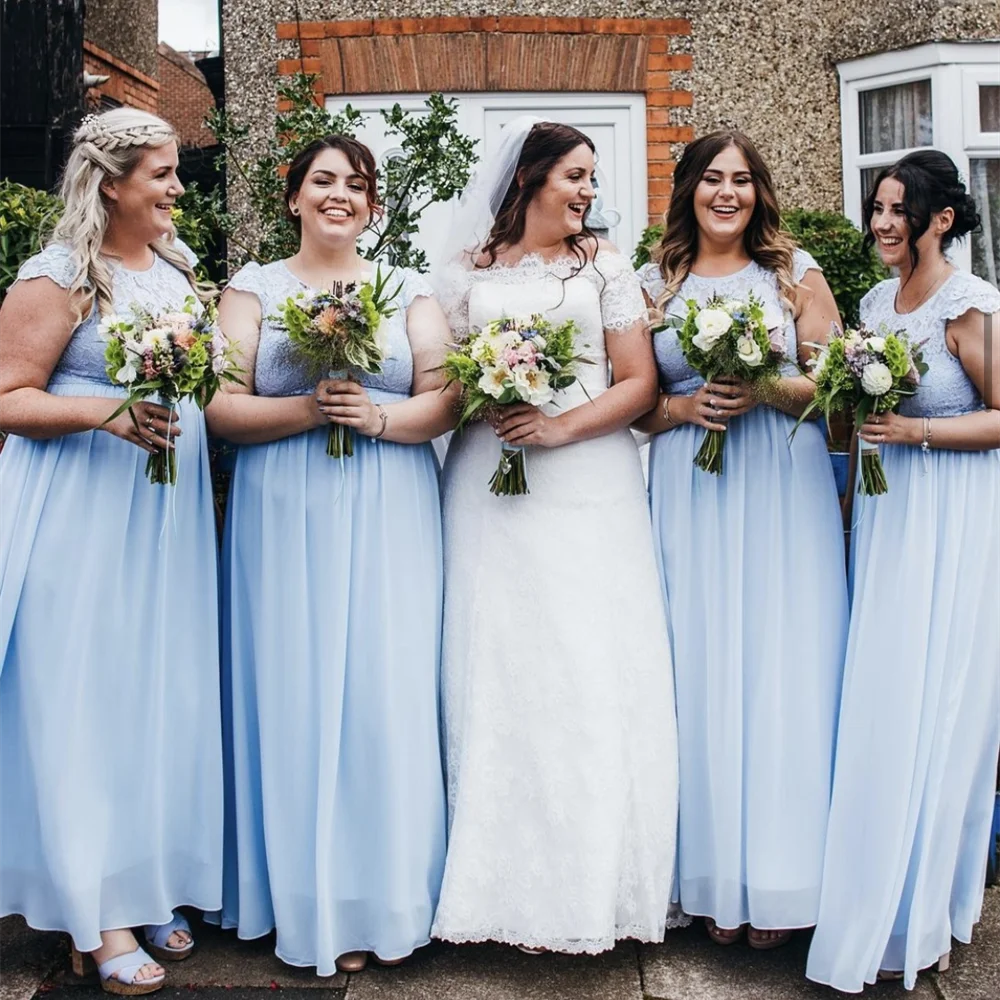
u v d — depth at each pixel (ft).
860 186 23.15
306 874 10.66
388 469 10.97
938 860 10.69
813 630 11.00
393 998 10.39
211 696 10.96
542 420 10.86
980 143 22.77
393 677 10.75
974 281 10.86
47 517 10.38
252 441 11.00
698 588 11.24
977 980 10.80
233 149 21.77
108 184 10.53
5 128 23.31
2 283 14.74
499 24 22.02
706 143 11.39
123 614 10.50
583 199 11.28
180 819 10.89
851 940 10.40
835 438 15.75
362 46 21.91
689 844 11.23
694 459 11.27
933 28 22.26
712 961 11.03
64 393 10.53
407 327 11.41
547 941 10.64
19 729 10.44
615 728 10.78
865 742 10.69
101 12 29.17
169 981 10.66
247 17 21.97
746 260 11.68
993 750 11.09
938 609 10.68
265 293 11.14
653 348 11.60
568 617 10.86
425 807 10.93
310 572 10.77
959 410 10.96
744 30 22.61
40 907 10.47
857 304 20.20
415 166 18.28
